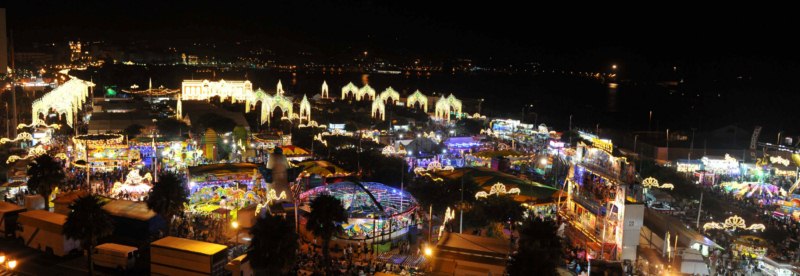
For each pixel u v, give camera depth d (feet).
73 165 296.92
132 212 200.95
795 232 226.79
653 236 209.05
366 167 318.04
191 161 327.67
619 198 197.47
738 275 185.37
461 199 236.43
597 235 206.80
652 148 385.29
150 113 518.78
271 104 508.53
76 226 162.50
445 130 466.70
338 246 211.41
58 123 507.71
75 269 179.63
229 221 229.86
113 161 300.40
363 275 176.76
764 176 313.73
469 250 172.45
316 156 351.67
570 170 235.40
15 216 204.64
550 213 242.78
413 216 234.38
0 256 181.27
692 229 218.18
